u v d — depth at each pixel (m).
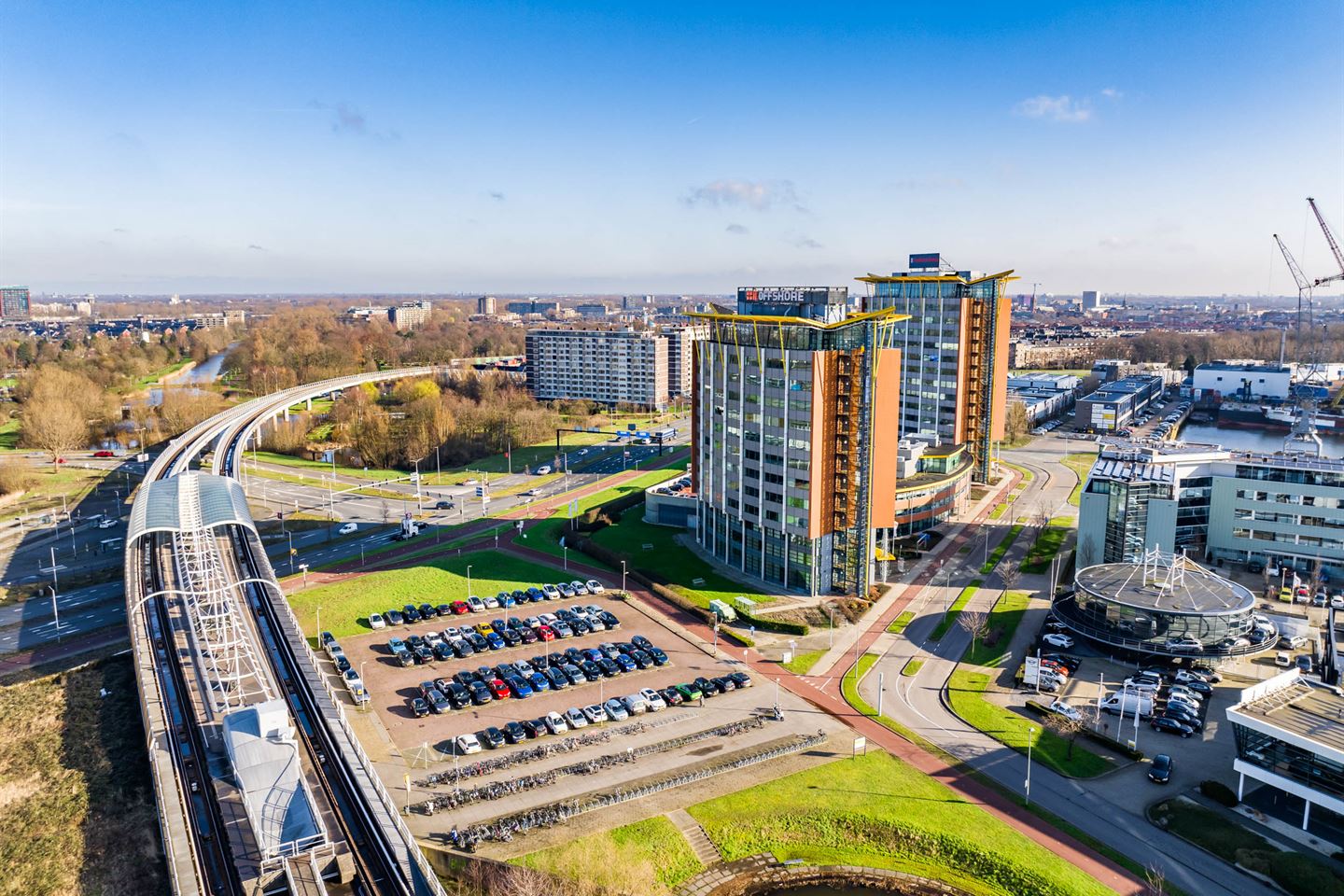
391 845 77.38
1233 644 129.00
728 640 140.00
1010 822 91.69
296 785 83.12
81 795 99.81
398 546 192.25
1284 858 83.25
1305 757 89.19
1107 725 112.06
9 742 111.81
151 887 83.88
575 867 82.31
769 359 157.25
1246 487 170.12
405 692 120.56
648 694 117.94
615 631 143.50
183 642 125.88
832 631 143.25
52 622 150.62
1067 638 135.88
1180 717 111.69
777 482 159.62
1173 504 156.25
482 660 131.38
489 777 98.81
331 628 143.00
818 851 88.50
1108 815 93.19
